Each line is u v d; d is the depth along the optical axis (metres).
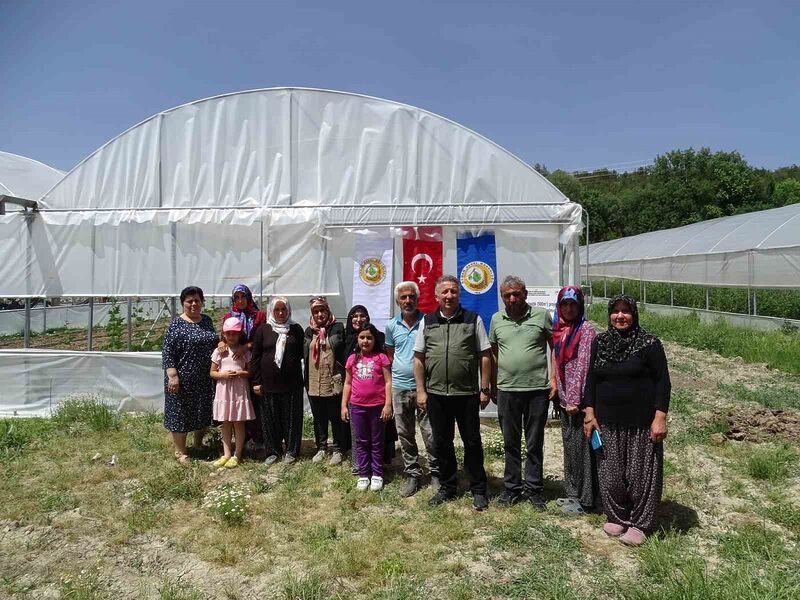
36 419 8.06
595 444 4.49
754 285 17.53
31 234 8.59
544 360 4.93
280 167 8.31
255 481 5.73
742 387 9.55
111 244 8.49
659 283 25.73
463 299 7.95
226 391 6.12
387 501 5.25
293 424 6.25
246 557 4.27
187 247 8.36
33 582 4.00
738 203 48.75
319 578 3.90
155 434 7.27
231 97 8.40
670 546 4.13
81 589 3.77
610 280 32.09
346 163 8.22
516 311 4.96
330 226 8.09
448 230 8.00
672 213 49.81
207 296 8.32
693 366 11.86
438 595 3.70
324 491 5.52
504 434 5.01
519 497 5.06
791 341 12.92
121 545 4.50
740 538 4.26
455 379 4.87
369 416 5.56
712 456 6.25
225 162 8.40
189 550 4.41
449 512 4.89
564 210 7.84
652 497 4.30
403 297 5.43
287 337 6.18
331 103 8.24
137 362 8.27
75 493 5.52
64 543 4.55
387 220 8.02
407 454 5.49
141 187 8.52
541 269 7.93
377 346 5.64
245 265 8.26
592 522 4.65
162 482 5.61
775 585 3.50
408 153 8.12
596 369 4.48
